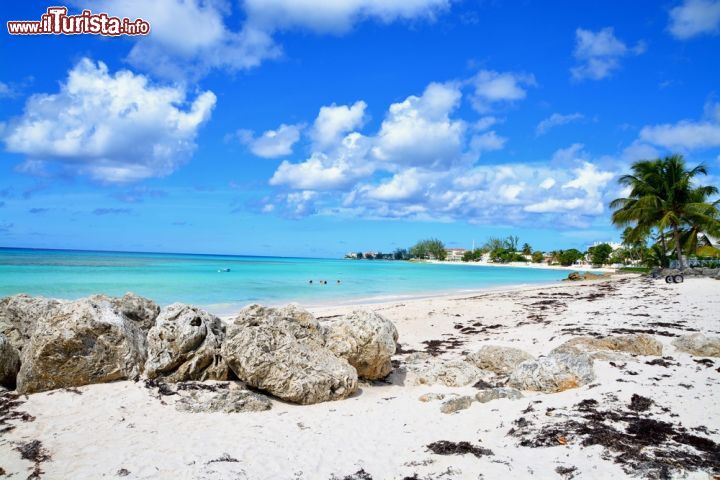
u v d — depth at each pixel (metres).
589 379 11.49
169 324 12.93
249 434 9.37
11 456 8.09
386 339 13.59
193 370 12.75
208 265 93.62
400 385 13.84
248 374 11.85
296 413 10.88
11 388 12.42
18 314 15.01
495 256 194.38
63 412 10.32
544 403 10.27
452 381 13.35
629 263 130.12
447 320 26.36
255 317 13.12
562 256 157.25
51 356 11.57
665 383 11.05
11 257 92.38
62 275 48.75
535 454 7.84
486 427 9.28
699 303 27.06
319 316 27.50
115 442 8.84
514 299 36.34
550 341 17.84
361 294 43.59
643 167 51.97
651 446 7.82
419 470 7.51
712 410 9.31
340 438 9.12
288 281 55.50
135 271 60.72
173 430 9.55
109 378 12.21
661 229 48.97
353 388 12.48
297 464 7.89
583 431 8.52
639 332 18.61
